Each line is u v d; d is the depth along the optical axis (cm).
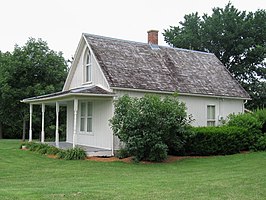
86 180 1139
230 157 1798
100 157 1775
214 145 1889
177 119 1686
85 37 2092
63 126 3209
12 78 2859
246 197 843
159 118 1617
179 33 4434
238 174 1227
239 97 2417
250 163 1548
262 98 4025
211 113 2309
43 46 3031
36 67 2922
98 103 2003
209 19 4159
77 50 2205
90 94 1767
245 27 3988
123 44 2223
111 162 1609
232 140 1953
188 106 2169
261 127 2119
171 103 1686
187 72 2323
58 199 795
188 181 1077
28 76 2925
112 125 1708
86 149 1861
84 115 2173
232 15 4025
